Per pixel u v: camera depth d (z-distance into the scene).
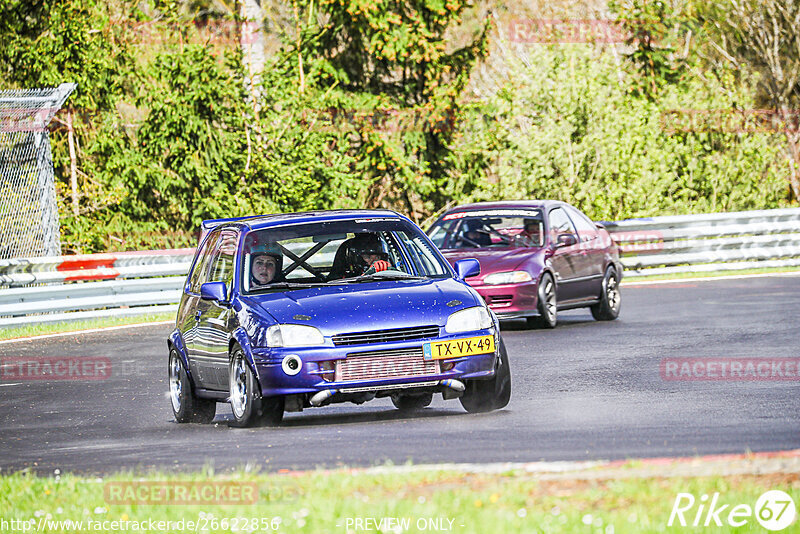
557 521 20.69
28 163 77.56
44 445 35.75
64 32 99.12
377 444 31.19
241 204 100.38
